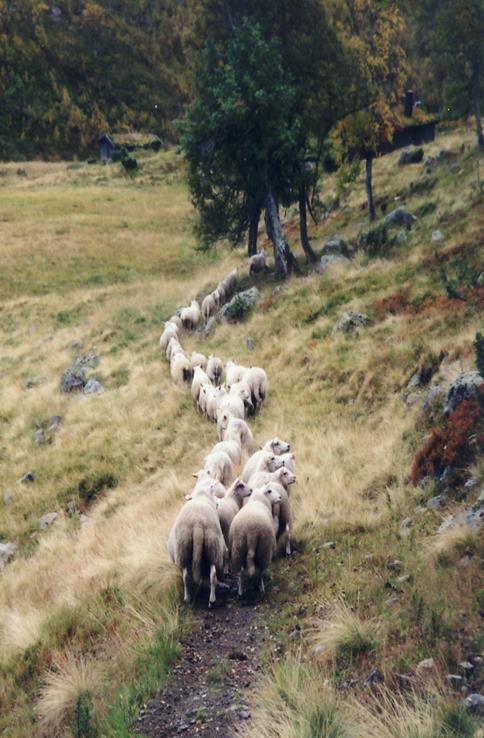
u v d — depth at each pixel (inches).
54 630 358.6
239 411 632.4
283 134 1029.2
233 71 1032.2
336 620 279.9
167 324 984.9
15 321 1314.0
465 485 373.1
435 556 306.5
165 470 633.6
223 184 1251.2
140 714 255.9
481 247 793.6
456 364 522.3
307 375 716.0
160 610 336.2
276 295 984.9
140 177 3088.1
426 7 1556.3
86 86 6599.4
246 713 239.8
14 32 6599.4
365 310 787.4
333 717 212.2
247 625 313.1
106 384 904.9
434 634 249.4
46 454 748.6
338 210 1550.2
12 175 3376.0
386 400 592.7
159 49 7677.2
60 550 535.8
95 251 1831.9
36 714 290.4
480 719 200.5
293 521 415.5
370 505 422.3
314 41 1122.0
